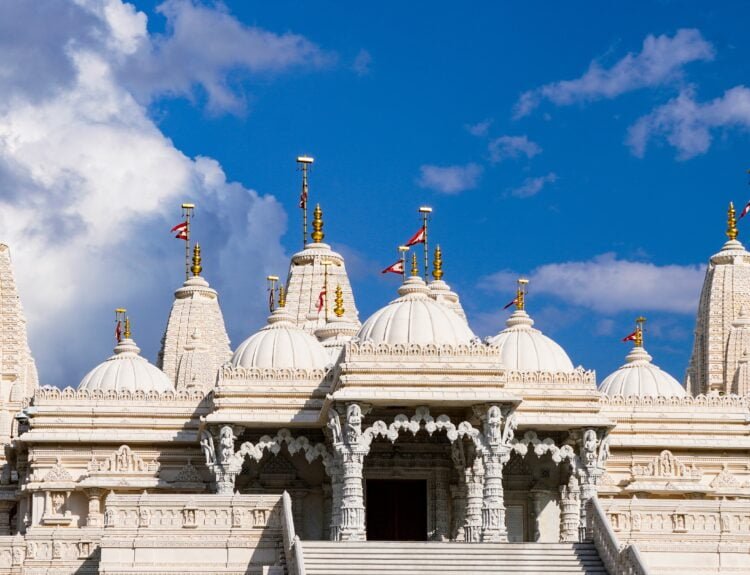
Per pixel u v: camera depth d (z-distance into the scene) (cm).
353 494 6481
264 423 6962
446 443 7288
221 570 6012
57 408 7512
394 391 6562
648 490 7556
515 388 7019
